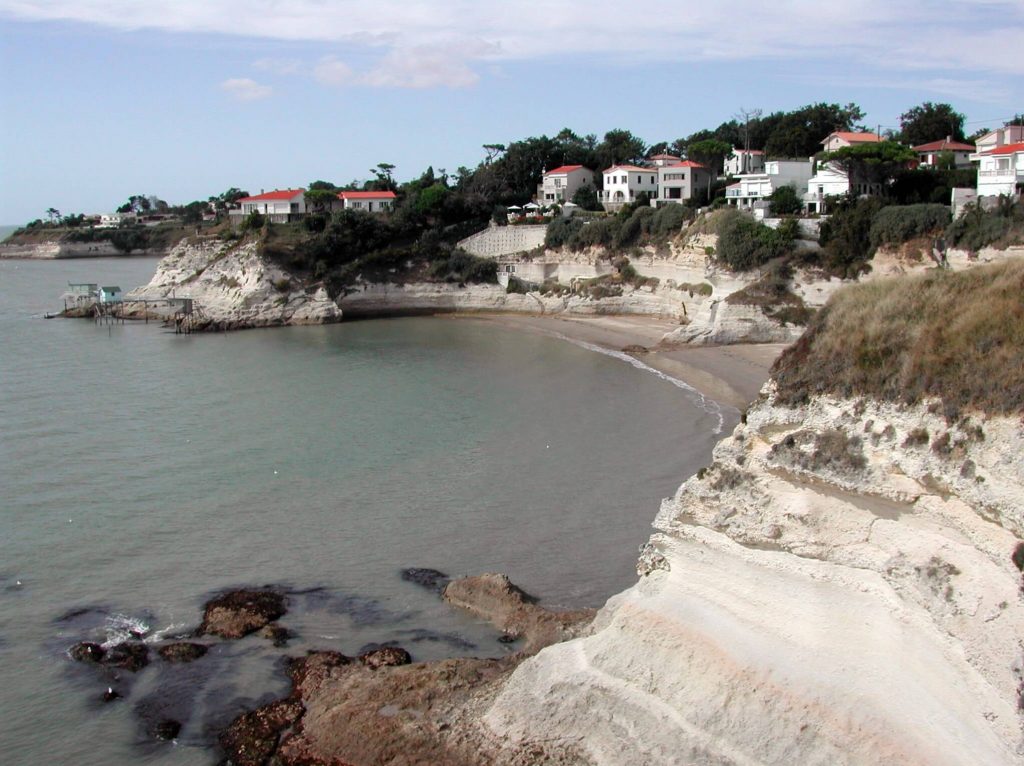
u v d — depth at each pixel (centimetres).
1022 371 1609
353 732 2058
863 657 1697
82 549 3170
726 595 1931
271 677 2381
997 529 1555
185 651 2492
